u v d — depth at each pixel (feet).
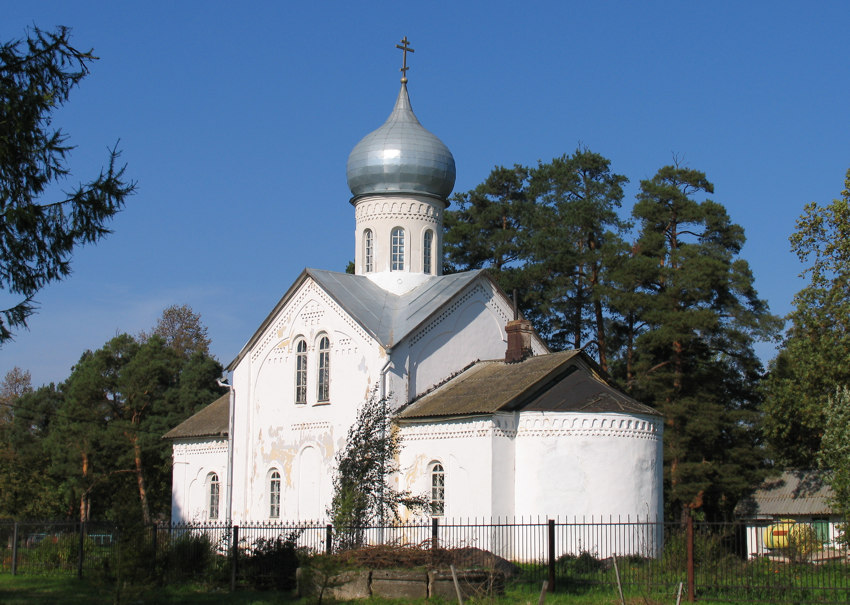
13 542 112.06
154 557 94.99
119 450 213.87
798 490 177.88
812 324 136.46
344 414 135.23
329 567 79.97
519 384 122.42
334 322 139.13
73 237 61.62
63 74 62.03
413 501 107.65
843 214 131.03
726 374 171.94
